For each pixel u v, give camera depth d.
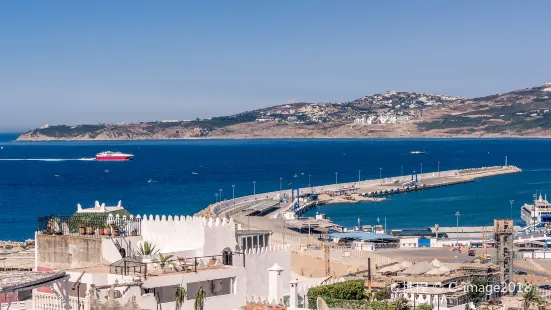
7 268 121.06
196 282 74.62
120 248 82.19
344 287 95.06
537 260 195.75
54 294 66.25
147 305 68.69
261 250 96.44
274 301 87.75
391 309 89.56
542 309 121.12
